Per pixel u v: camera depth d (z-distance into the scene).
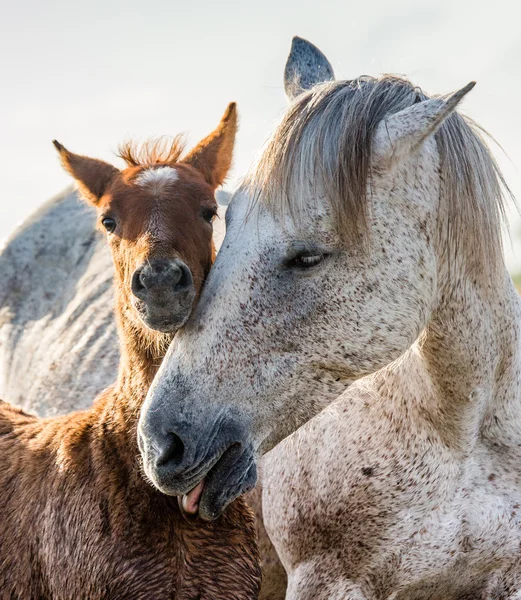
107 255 12.08
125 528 6.80
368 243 5.78
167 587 6.77
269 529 7.92
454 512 6.87
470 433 6.79
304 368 5.93
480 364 6.58
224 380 5.79
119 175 7.41
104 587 6.73
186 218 6.65
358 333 5.92
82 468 7.16
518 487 6.92
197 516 6.76
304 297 5.84
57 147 7.80
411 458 6.93
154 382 5.92
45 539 7.08
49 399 10.73
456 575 6.95
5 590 7.22
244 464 5.82
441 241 6.17
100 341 10.89
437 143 6.14
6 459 7.81
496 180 6.47
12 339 12.22
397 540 6.97
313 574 7.38
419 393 6.82
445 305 6.36
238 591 6.99
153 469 5.68
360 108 5.90
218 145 7.84
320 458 7.33
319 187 5.75
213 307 5.86
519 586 6.77
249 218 5.91
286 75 8.03
